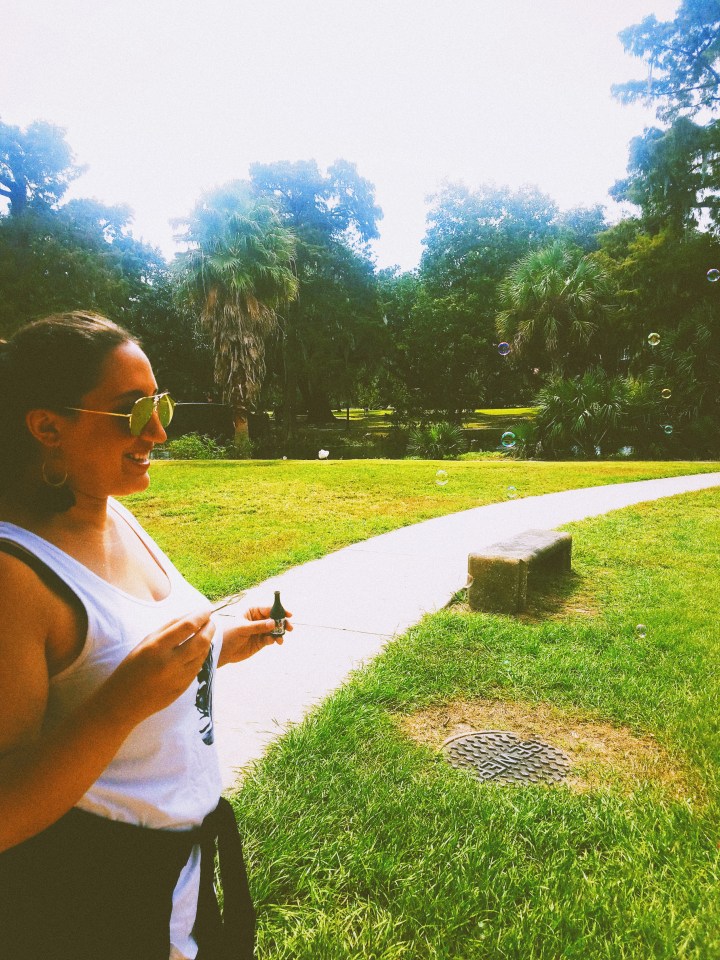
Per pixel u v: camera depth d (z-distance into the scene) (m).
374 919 2.00
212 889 1.11
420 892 2.10
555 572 6.20
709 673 3.88
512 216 42.47
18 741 0.80
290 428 35.22
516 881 2.16
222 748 2.99
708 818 2.52
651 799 2.66
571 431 22.00
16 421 0.92
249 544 7.48
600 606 5.33
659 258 28.97
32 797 0.76
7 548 0.82
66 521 0.95
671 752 3.07
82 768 0.78
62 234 31.86
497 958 1.88
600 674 3.90
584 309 24.55
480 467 16.36
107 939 0.90
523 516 9.51
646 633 4.57
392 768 2.82
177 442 22.45
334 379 37.56
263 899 2.04
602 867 2.24
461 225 42.78
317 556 6.96
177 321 35.88
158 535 8.09
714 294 27.98
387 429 41.69
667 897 2.11
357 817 2.44
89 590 0.88
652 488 12.51
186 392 36.16
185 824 1.01
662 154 28.89
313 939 1.89
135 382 0.93
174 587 1.11
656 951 1.91
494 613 5.10
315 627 4.67
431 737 3.23
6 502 0.93
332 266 36.78
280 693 3.58
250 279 21.77
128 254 38.81
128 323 34.22
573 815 2.52
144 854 0.94
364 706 3.38
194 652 0.84
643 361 29.12
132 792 0.94
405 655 4.09
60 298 29.47
